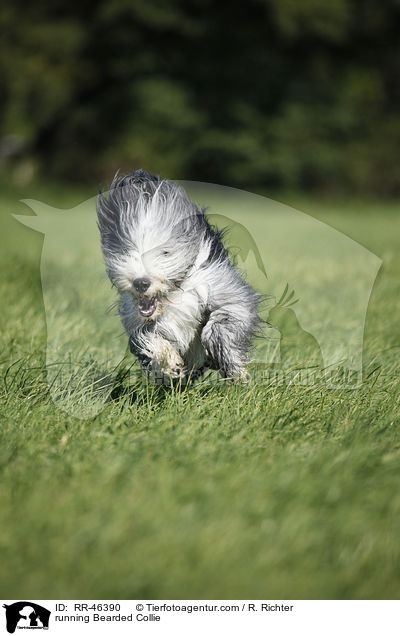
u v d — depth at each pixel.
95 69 47.59
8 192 43.69
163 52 47.59
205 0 45.44
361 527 4.40
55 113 48.28
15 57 46.06
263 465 5.13
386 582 4.02
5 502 4.60
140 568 3.99
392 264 14.63
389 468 5.17
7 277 11.95
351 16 47.81
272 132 48.16
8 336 8.18
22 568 4.00
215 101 47.78
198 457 5.25
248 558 4.07
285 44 48.59
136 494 4.65
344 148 50.53
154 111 46.94
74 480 4.92
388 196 50.66
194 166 48.59
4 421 5.98
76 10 47.16
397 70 51.28
